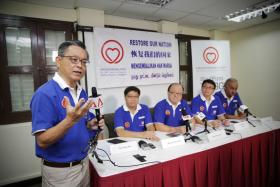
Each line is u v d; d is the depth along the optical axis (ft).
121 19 10.32
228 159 5.22
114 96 9.81
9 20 7.63
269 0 8.82
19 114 7.94
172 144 4.89
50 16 8.43
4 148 7.51
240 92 14.21
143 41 10.39
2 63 7.59
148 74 10.62
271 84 12.36
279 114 12.01
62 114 3.03
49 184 3.14
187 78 12.90
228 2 8.83
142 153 4.46
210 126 6.72
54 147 3.03
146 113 7.00
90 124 3.75
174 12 9.88
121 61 9.75
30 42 8.18
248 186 5.71
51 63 8.64
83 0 7.96
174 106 7.38
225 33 14.40
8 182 7.53
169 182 4.17
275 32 11.95
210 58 12.61
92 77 9.21
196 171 4.57
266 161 6.14
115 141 5.38
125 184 3.65
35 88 8.22
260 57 12.84
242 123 6.46
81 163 3.35
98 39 9.07
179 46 12.18
